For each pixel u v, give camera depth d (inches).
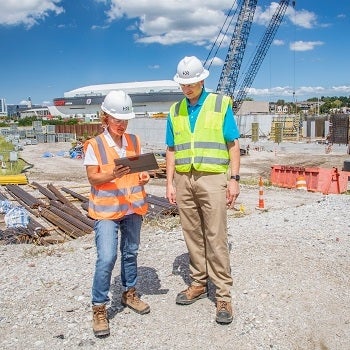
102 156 148.2
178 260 225.1
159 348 143.8
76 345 147.3
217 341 147.1
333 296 180.4
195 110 156.7
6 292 193.5
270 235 276.5
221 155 154.9
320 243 255.9
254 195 626.8
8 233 377.1
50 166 1181.1
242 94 2677.2
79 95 6033.5
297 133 2253.9
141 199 155.9
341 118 1863.9
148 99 5078.7
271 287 185.9
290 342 148.0
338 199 439.5
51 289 194.2
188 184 159.8
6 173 1016.9
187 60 152.0
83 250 273.4
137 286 191.9
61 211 489.4
